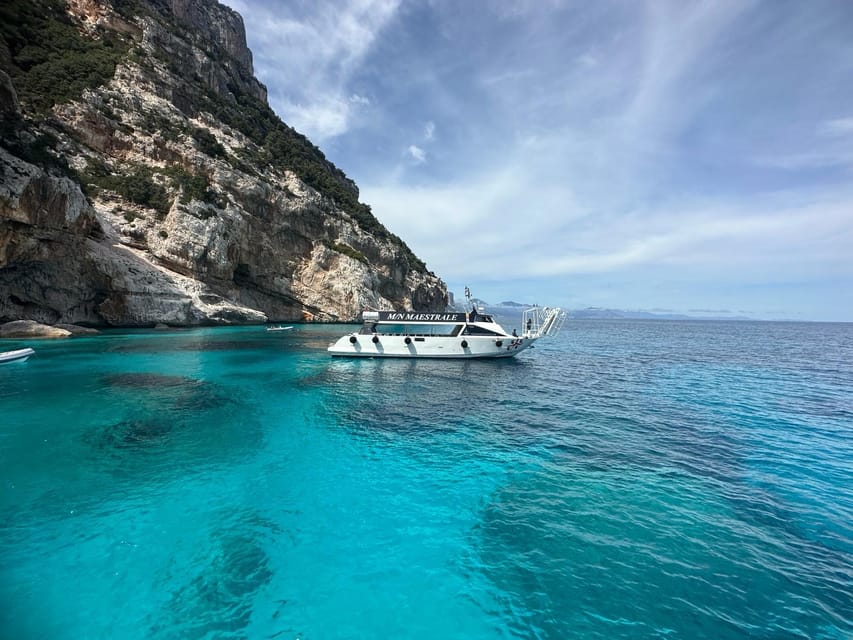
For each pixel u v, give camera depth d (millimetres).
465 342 26984
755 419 15547
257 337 40062
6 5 49188
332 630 5305
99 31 59688
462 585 6176
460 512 8250
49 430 11992
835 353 43781
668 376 25406
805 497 9148
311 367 24234
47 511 7762
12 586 5770
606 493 9164
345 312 68750
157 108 57188
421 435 12883
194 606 5574
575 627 5422
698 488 9500
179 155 55656
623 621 5520
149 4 75125
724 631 5363
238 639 5082
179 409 14648
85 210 37375
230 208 56156
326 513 8102
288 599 5789
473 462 10789
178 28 74562
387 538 7320
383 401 16922
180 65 70062
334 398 17203
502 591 6066
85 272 38500
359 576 6328
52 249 33906
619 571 6512
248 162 65125
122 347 28828
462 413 15406
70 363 22266
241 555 6707
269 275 63656
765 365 31766
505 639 5230
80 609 5430
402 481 9609
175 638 5051
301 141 95438
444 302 106000
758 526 7906
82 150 49000
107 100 52281
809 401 18891
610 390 20422
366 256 80312
